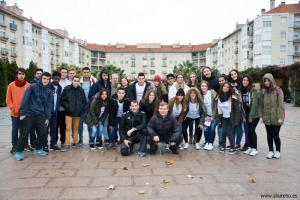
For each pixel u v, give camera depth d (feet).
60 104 19.26
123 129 18.40
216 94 19.62
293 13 137.39
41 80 16.98
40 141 17.70
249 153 18.38
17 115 17.97
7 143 22.04
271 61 139.95
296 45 140.05
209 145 19.98
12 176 13.37
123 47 264.31
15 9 140.26
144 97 19.93
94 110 19.49
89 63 245.45
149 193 11.21
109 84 22.20
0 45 118.62
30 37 141.38
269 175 13.69
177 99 19.83
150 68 258.16
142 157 17.49
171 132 18.72
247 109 18.54
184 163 16.02
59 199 10.59
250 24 154.81
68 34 203.51
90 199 10.60
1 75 74.54
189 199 10.62
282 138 25.31
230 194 11.15
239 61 168.86
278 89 16.81
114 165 15.48
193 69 159.12
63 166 15.20
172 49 261.24
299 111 62.18
